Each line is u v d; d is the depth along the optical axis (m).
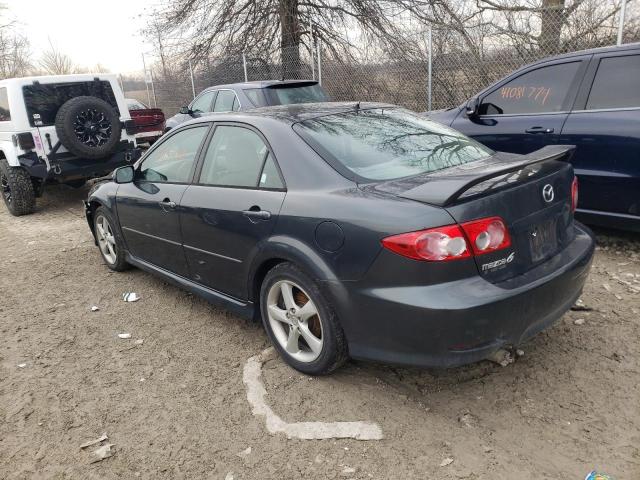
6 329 4.16
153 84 18.05
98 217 5.18
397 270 2.50
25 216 8.39
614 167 4.62
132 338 3.88
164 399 3.09
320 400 2.96
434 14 11.62
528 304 2.57
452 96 9.38
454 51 9.20
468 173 2.81
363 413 2.83
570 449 2.49
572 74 5.00
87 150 7.77
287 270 3.02
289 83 8.59
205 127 3.85
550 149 3.12
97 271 5.37
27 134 7.59
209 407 2.99
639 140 4.42
